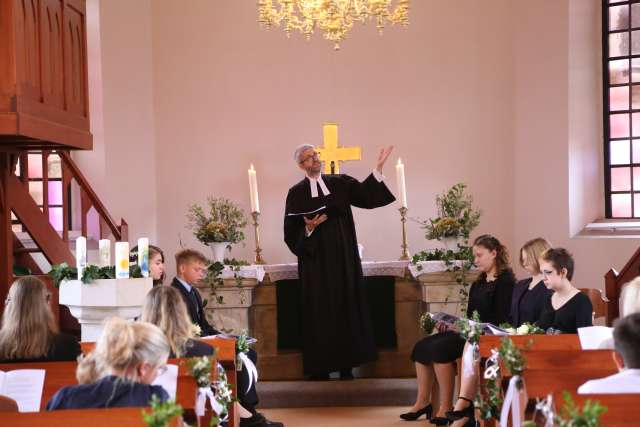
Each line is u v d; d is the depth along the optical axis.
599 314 8.24
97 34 10.89
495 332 6.80
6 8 6.37
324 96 11.74
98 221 10.81
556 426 3.51
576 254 11.00
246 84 11.81
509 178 11.47
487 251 7.98
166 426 3.15
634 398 3.54
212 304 9.32
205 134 11.80
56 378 4.78
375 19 11.69
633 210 11.19
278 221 11.72
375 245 11.62
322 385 9.16
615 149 11.30
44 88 6.99
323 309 9.22
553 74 11.16
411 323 9.60
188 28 11.85
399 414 8.49
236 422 7.01
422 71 11.62
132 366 3.81
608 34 11.34
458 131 11.57
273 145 11.77
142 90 11.62
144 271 7.02
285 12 8.85
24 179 9.09
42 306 5.29
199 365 4.67
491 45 11.52
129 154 11.34
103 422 3.48
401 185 9.94
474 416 7.28
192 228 11.63
